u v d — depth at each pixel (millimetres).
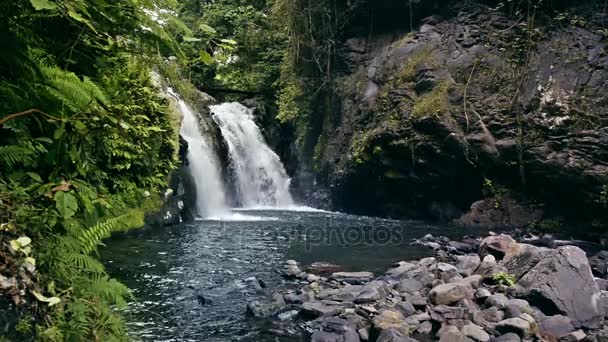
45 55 2955
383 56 16359
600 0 13320
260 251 9148
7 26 2711
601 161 11484
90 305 2873
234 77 20562
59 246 2707
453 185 13891
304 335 5066
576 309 5535
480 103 13656
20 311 2230
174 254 8523
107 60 3723
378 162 14711
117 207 3490
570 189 11805
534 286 5855
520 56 13859
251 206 17672
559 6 13867
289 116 18359
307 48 18500
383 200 15164
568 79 12703
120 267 7426
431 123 13680
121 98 6133
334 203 16812
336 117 17578
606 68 12336
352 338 4906
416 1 16125
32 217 2525
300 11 18188
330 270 7805
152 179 8977
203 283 6812
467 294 5906
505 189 13203
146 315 5492
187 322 5336
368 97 16094
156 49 3639
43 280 2514
